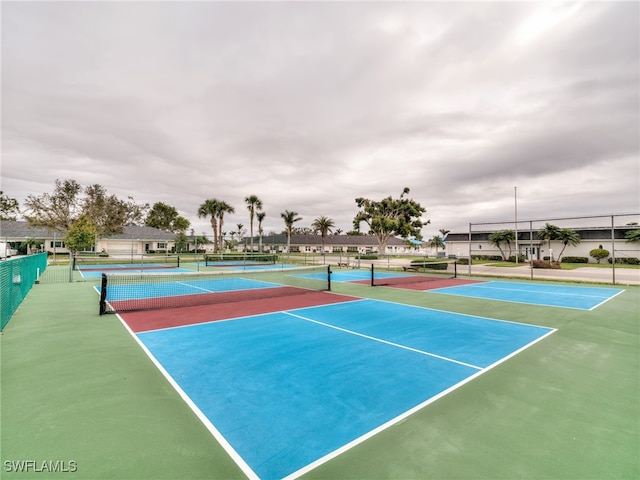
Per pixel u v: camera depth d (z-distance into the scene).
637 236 33.16
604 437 2.98
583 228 37.81
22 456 2.62
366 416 3.35
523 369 4.79
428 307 10.02
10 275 7.82
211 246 54.56
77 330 6.93
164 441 2.87
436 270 26.19
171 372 4.57
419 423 3.22
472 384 4.22
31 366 4.75
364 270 26.28
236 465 2.54
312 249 70.62
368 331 7.04
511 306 10.24
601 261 35.72
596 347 5.95
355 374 4.54
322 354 5.44
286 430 3.07
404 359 5.21
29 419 3.23
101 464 2.52
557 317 8.59
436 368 4.81
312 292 13.34
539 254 39.81
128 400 3.68
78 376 4.39
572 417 3.36
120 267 25.92
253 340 6.29
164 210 68.88
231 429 3.08
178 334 6.70
